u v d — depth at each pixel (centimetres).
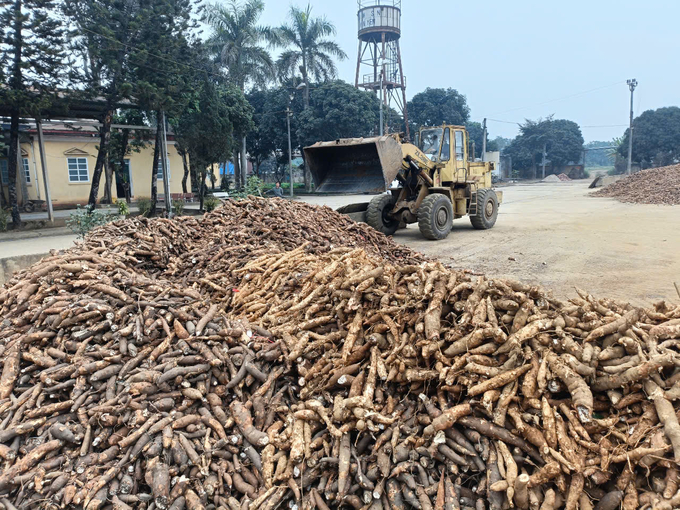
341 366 415
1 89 1567
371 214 1344
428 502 316
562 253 1138
